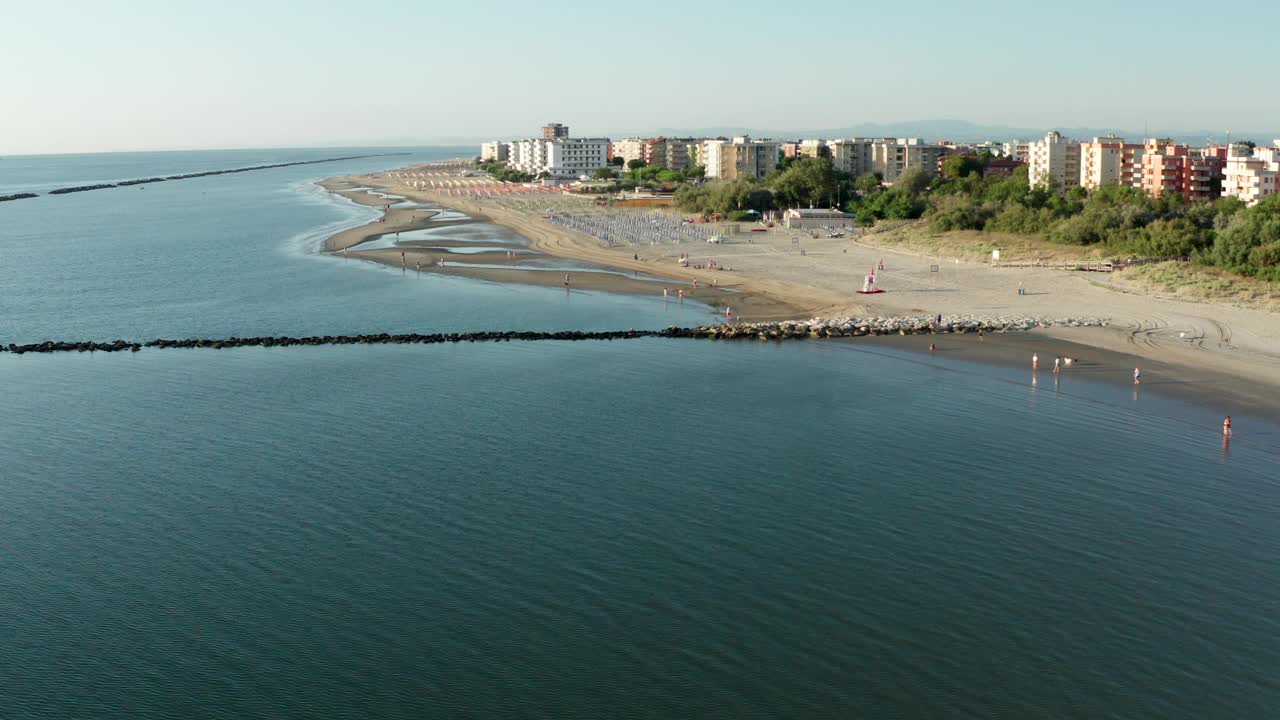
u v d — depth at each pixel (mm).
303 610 50469
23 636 48469
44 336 121000
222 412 85125
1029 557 55531
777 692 43375
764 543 57438
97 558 56594
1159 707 42250
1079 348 105188
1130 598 50969
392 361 103812
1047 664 45312
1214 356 100188
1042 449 73188
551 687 43844
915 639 47344
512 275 162000
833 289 145125
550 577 53500
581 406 85125
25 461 73062
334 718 42031
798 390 89812
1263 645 46625
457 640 47562
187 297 146625
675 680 44250
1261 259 138125
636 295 143250
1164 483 66312
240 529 60156
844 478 67500
